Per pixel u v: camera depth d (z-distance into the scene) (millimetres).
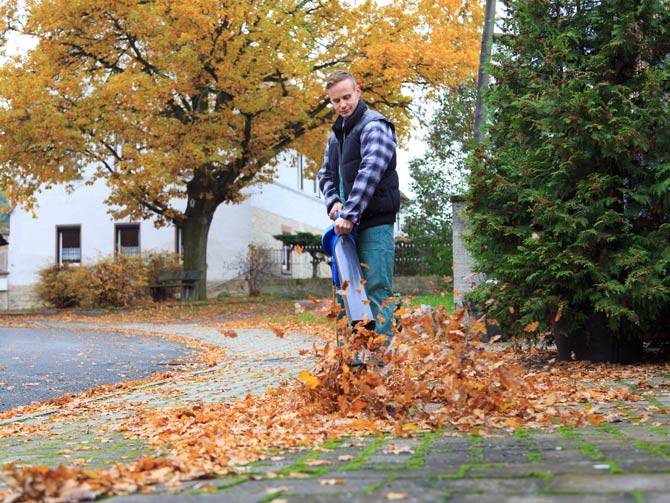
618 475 2332
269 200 32469
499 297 7602
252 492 2338
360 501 2148
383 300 4648
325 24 23906
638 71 7625
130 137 23781
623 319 7176
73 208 31469
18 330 18281
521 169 7465
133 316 23484
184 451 3328
